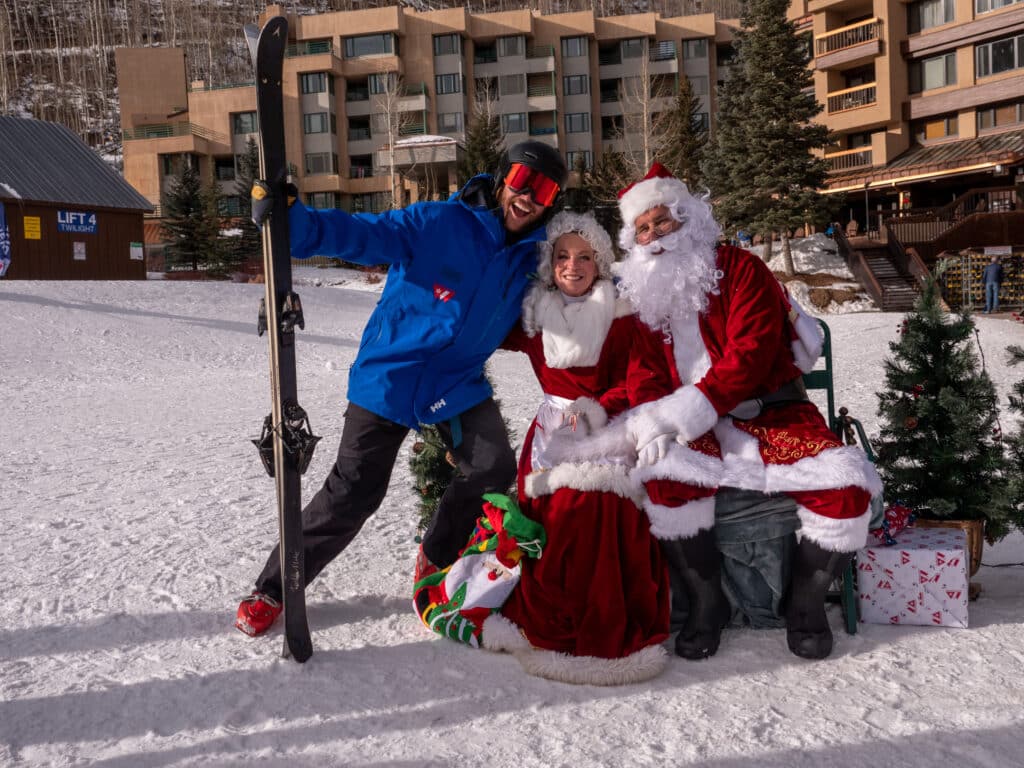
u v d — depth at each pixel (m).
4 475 6.86
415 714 2.56
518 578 3.10
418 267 3.17
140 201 34.09
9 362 16.80
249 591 3.76
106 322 21.39
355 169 60.41
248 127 60.78
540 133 61.75
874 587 3.20
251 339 21.33
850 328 20.30
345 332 23.14
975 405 3.59
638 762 2.26
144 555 4.39
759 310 3.05
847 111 38.38
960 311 3.73
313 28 59.50
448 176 54.00
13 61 112.62
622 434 3.13
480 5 106.12
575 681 2.76
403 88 59.53
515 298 3.37
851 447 2.94
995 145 32.78
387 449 3.31
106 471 7.00
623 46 62.97
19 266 30.19
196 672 2.87
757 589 3.17
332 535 3.33
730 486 2.98
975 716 2.44
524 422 8.69
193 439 8.73
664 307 3.18
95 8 123.12
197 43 115.69
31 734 2.46
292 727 2.49
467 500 3.46
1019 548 4.36
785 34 30.98
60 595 3.74
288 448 2.90
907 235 32.53
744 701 2.61
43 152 32.62
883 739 2.34
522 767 2.25
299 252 3.02
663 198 3.17
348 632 3.25
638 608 3.02
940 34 35.00
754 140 30.95
